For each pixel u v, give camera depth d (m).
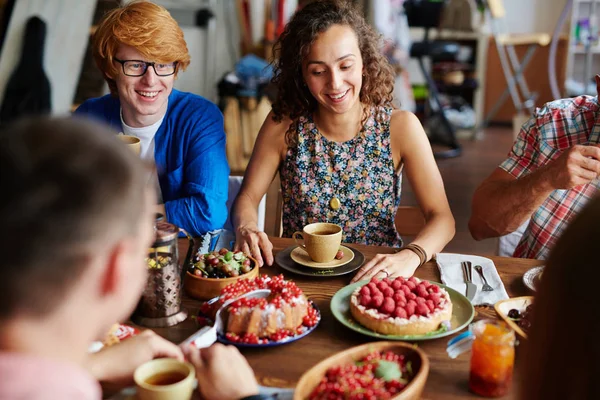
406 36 5.26
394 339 1.08
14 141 0.53
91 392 0.56
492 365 0.92
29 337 0.54
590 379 0.39
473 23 5.89
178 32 1.75
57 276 0.52
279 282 1.17
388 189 1.81
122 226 0.55
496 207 1.72
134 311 1.16
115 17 1.68
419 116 6.30
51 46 4.32
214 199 1.76
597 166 1.49
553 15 6.30
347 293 1.25
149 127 1.84
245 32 5.13
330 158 1.82
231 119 4.52
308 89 1.79
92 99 1.98
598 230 0.39
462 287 1.30
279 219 1.96
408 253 1.43
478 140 5.86
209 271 1.27
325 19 1.63
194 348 0.90
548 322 0.41
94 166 0.53
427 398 0.93
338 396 0.84
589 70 6.46
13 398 0.52
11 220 0.50
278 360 1.04
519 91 6.37
